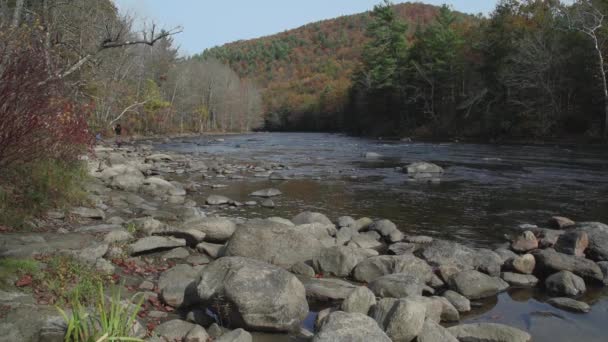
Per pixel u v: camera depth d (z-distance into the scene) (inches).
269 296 234.5
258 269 248.5
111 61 1619.1
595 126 1483.8
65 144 410.9
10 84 284.5
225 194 671.8
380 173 905.5
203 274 252.5
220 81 3540.8
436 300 261.1
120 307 198.2
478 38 2164.1
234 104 3651.6
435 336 223.9
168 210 503.5
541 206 586.6
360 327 207.2
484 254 351.6
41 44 352.2
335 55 6879.9
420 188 729.0
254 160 1168.8
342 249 335.6
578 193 671.8
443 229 479.8
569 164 998.4
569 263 336.8
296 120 4485.7
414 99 2388.0
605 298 300.7
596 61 1518.2
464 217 532.1
